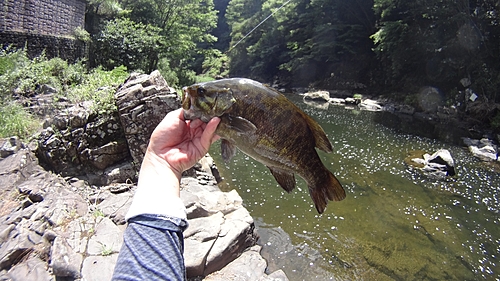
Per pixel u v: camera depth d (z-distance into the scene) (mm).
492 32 6152
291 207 2213
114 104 1989
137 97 1973
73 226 1348
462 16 6152
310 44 10469
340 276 1553
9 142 1884
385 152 3705
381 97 8180
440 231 2041
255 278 1356
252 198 2322
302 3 11219
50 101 2568
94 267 1148
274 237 1818
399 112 6812
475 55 6242
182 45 7520
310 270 1575
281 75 12148
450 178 2961
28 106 2500
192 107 459
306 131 587
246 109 520
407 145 4102
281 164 574
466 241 1946
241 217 1677
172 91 2033
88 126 1918
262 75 12844
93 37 5664
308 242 1811
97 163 1890
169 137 396
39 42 4133
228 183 2555
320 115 5988
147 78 2104
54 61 3496
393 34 7273
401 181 2824
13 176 1640
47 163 1879
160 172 362
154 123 1951
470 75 6277
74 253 1194
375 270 1624
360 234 1937
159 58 6922
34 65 3219
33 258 1162
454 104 6246
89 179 1854
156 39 6242
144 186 343
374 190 2607
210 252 1385
